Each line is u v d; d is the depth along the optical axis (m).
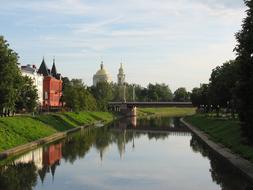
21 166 58.31
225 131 87.00
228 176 49.94
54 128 112.00
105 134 116.44
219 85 101.81
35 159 65.00
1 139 71.75
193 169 56.91
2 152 65.56
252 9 47.06
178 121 189.75
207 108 151.75
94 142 93.75
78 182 48.50
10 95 72.75
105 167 59.12
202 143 89.56
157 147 84.50
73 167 58.75
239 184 45.06
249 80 47.88
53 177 51.22
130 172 55.12
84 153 74.06
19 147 72.88
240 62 48.84
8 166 58.09
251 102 48.09
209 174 52.84
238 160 56.47
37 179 49.81
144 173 54.38
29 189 44.47
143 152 76.25
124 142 94.69
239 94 48.69
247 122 48.66
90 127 146.38
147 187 45.94
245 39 47.50
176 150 79.00
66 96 161.75
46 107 177.50
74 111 165.75
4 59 72.25
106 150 78.88
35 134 90.38
